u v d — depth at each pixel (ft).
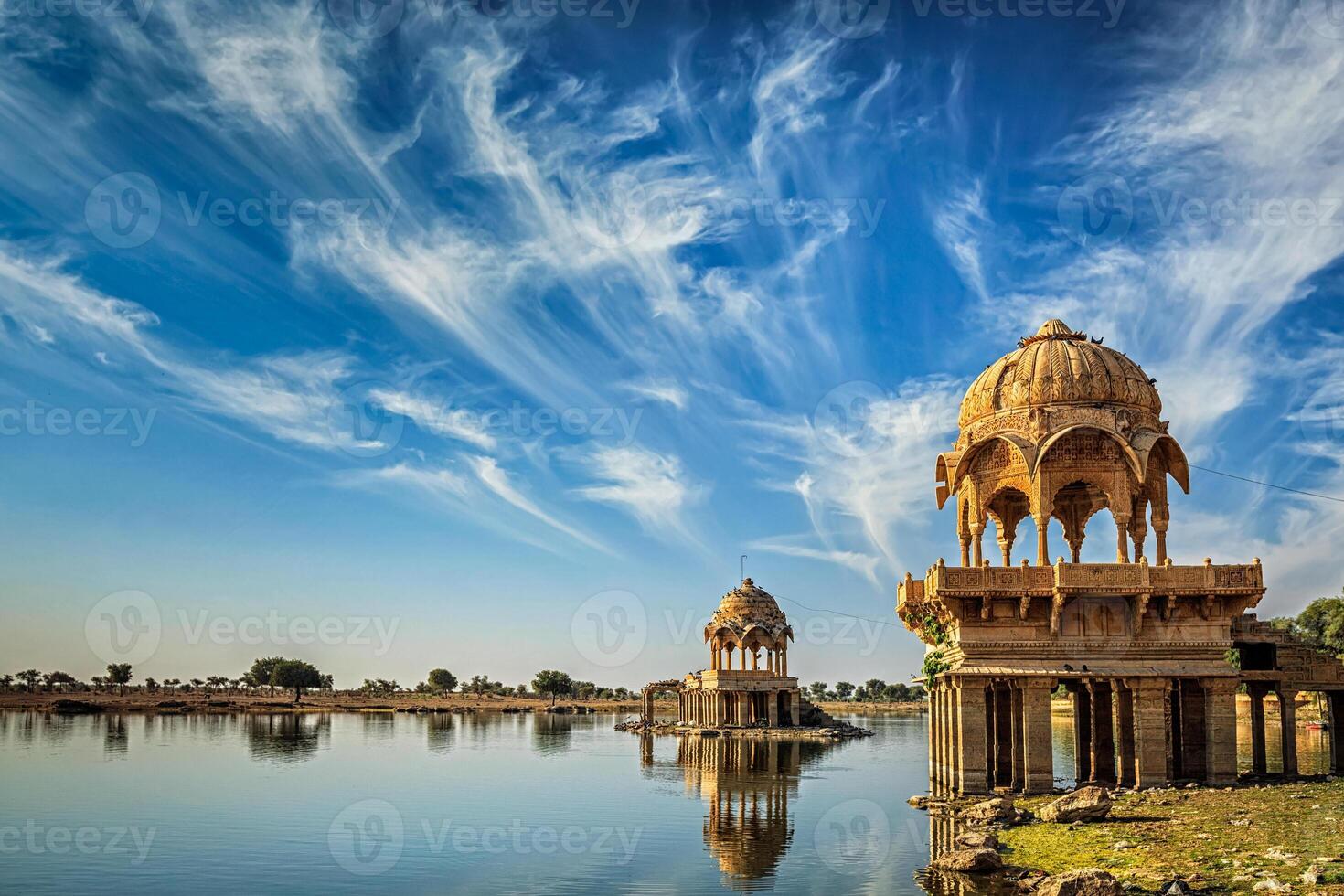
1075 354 164.04
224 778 235.20
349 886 121.19
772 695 481.05
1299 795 135.85
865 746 369.91
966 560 175.52
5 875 128.67
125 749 318.86
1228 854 102.83
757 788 216.95
